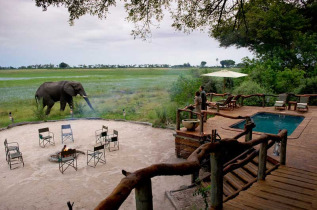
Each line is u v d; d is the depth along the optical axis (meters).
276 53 25.97
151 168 1.83
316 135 9.02
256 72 21.25
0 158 9.78
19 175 8.14
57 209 6.10
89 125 15.74
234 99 15.14
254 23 26.48
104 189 7.12
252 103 17.53
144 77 78.69
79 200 6.52
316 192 4.23
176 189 7.07
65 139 12.47
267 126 11.71
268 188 4.40
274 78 20.39
